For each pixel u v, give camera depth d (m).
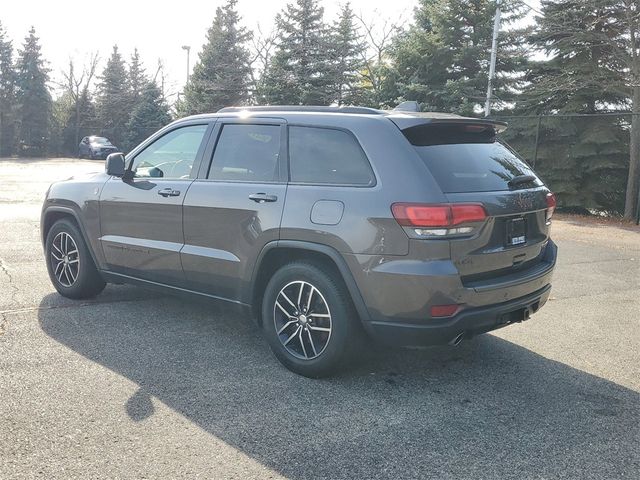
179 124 5.00
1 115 46.44
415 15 23.80
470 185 3.76
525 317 4.12
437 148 3.87
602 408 3.69
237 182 4.38
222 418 3.38
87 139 44.12
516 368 4.36
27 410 3.37
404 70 22.31
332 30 30.25
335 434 3.25
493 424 3.43
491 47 20.42
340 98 29.47
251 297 4.29
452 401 3.74
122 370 4.02
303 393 3.78
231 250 4.32
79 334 4.73
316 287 3.92
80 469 2.79
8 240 8.66
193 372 4.05
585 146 16.39
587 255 9.52
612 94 16.94
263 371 4.12
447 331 3.58
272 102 30.39
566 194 16.91
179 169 4.85
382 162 3.74
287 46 30.66
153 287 5.02
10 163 34.56
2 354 4.22
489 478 2.86
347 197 3.77
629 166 15.74
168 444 3.06
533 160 17.02
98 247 5.34
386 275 3.57
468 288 3.59
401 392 3.85
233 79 36.38
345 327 3.83
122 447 3.01
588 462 3.03
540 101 18.06
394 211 3.56
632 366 4.45
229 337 4.80
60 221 5.71
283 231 3.99
